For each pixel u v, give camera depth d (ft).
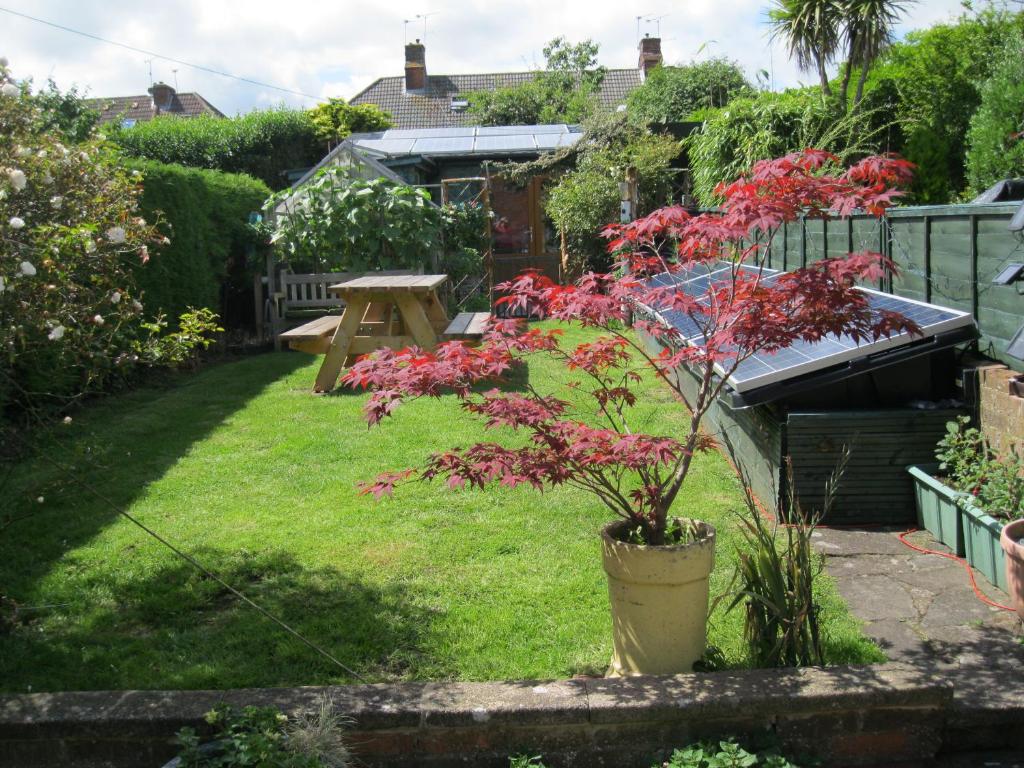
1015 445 15.12
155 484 19.69
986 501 14.58
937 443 16.83
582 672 11.80
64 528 17.01
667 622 11.18
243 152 72.59
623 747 10.08
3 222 11.41
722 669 11.30
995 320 17.20
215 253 37.22
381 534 16.52
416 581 14.49
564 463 11.58
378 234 40.91
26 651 12.41
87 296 14.25
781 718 10.09
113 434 23.70
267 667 11.90
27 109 12.31
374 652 12.26
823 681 10.28
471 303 46.06
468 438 22.90
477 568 14.97
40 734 9.96
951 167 39.29
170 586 14.40
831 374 16.94
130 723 9.89
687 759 9.49
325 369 28.84
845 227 25.58
